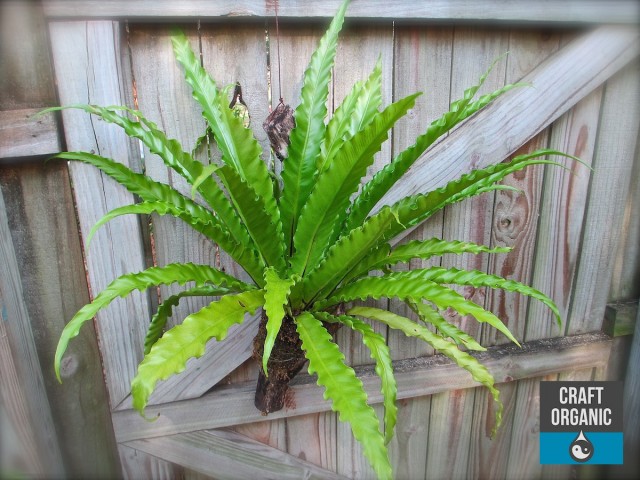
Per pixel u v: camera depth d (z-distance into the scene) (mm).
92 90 908
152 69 945
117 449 1160
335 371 732
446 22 1033
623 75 1190
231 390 1180
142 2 875
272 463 1272
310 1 938
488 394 1391
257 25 972
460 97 1105
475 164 1134
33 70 884
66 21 871
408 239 1178
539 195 1234
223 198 815
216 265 1084
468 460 1448
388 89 1063
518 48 1108
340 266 830
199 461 1220
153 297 1085
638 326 1325
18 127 884
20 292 978
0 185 929
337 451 1337
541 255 1287
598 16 1069
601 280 1357
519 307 1322
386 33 1029
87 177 949
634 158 1278
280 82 1012
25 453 874
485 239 1228
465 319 1290
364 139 683
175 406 1154
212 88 879
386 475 683
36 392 1018
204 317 727
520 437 1465
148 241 1041
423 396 1343
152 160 989
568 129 1199
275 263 887
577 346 1355
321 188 773
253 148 832
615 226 1318
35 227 970
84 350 1070
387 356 828
